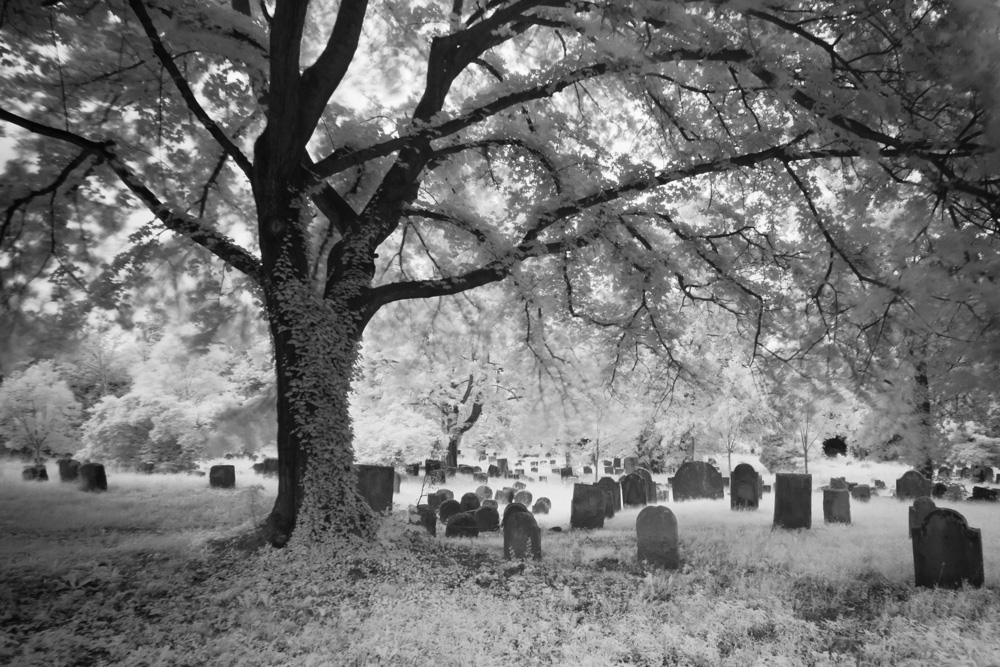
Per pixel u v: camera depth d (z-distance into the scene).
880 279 12.94
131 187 11.02
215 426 27.25
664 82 14.88
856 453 38.22
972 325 9.76
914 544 8.34
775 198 14.77
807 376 16.23
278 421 10.83
